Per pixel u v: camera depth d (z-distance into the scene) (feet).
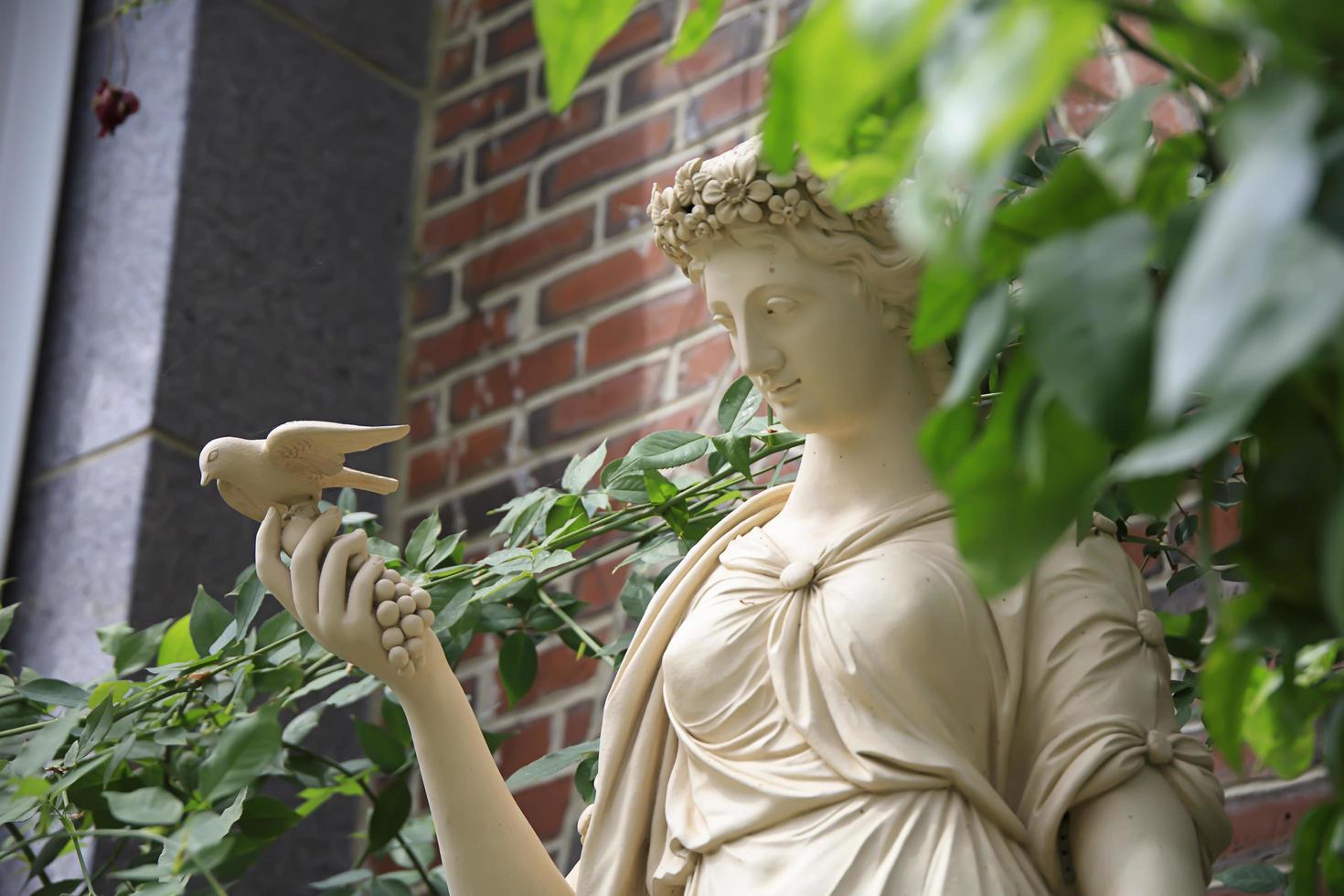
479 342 11.91
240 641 7.71
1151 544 7.13
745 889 5.39
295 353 11.65
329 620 5.94
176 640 8.22
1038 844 5.39
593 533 7.81
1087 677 5.53
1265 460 3.16
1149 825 5.31
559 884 6.08
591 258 11.60
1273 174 2.36
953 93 2.54
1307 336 2.29
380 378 12.05
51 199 11.78
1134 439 2.76
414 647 5.93
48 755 6.20
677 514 7.72
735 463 7.27
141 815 4.98
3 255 11.70
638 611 7.81
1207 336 2.29
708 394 10.72
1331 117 2.71
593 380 11.28
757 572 5.94
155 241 11.36
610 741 6.07
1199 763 5.49
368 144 12.39
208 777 5.04
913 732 5.47
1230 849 8.04
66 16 12.17
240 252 11.57
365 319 12.07
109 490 10.95
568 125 12.03
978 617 5.60
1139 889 5.16
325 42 12.34
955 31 2.68
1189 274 2.35
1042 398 3.02
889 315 5.97
